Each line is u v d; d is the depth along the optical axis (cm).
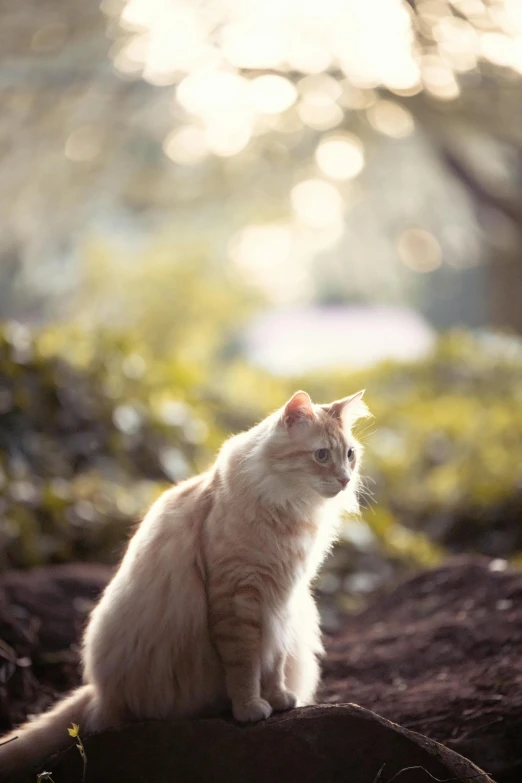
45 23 1137
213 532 354
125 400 872
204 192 1917
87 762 350
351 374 1434
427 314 2684
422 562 813
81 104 1361
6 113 1316
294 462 368
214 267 2197
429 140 1456
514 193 1472
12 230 1716
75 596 571
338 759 327
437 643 519
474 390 1352
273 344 2578
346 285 2473
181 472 842
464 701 436
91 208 1850
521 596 553
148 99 1414
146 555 362
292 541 364
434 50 1118
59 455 775
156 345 1884
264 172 1853
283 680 379
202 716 369
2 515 676
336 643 569
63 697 487
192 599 353
